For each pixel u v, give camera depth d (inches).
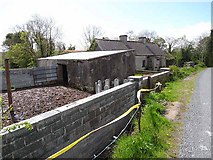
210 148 197.6
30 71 559.2
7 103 325.4
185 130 241.8
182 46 1955.0
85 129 184.7
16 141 119.9
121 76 607.8
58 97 393.7
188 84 602.9
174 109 330.0
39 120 135.3
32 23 1338.6
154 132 225.6
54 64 610.9
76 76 514.3
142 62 1337.4
